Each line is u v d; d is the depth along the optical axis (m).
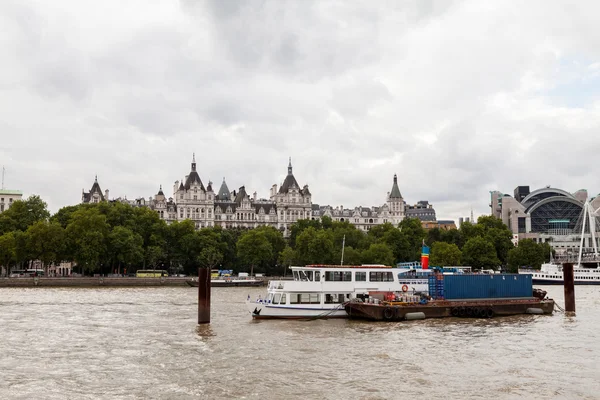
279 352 51.00
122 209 195.75
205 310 68.50
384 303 73.94
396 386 39.41
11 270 197.38
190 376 42.19
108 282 162.38
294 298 74.75
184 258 199.50
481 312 75.94
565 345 54.66
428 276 81.06
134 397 37.06
